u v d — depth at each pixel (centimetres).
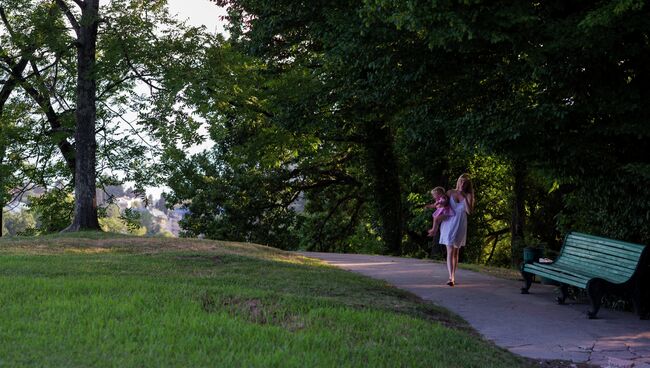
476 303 981
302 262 1457
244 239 3238
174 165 2778
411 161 2470
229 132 2900
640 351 702
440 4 890
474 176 2661
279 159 3033
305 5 1421
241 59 2144
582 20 868
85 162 1944
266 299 829
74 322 664
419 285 1153
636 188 991
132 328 639
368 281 1135
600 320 867
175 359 548
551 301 1012
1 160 2547
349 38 1182
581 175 1040
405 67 1167
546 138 1004
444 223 1163
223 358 558
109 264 1138
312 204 3494
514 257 2116
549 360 667
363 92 1402
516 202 2275
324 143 2945
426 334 704
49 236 1686
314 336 653
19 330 623
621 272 908
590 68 983
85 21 1902
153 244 1534
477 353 658
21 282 878
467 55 1099
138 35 1991
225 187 3212
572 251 1063
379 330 705
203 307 783
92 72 1939
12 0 2148
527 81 1077
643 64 975
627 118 958
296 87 2125
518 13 900
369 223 3497
